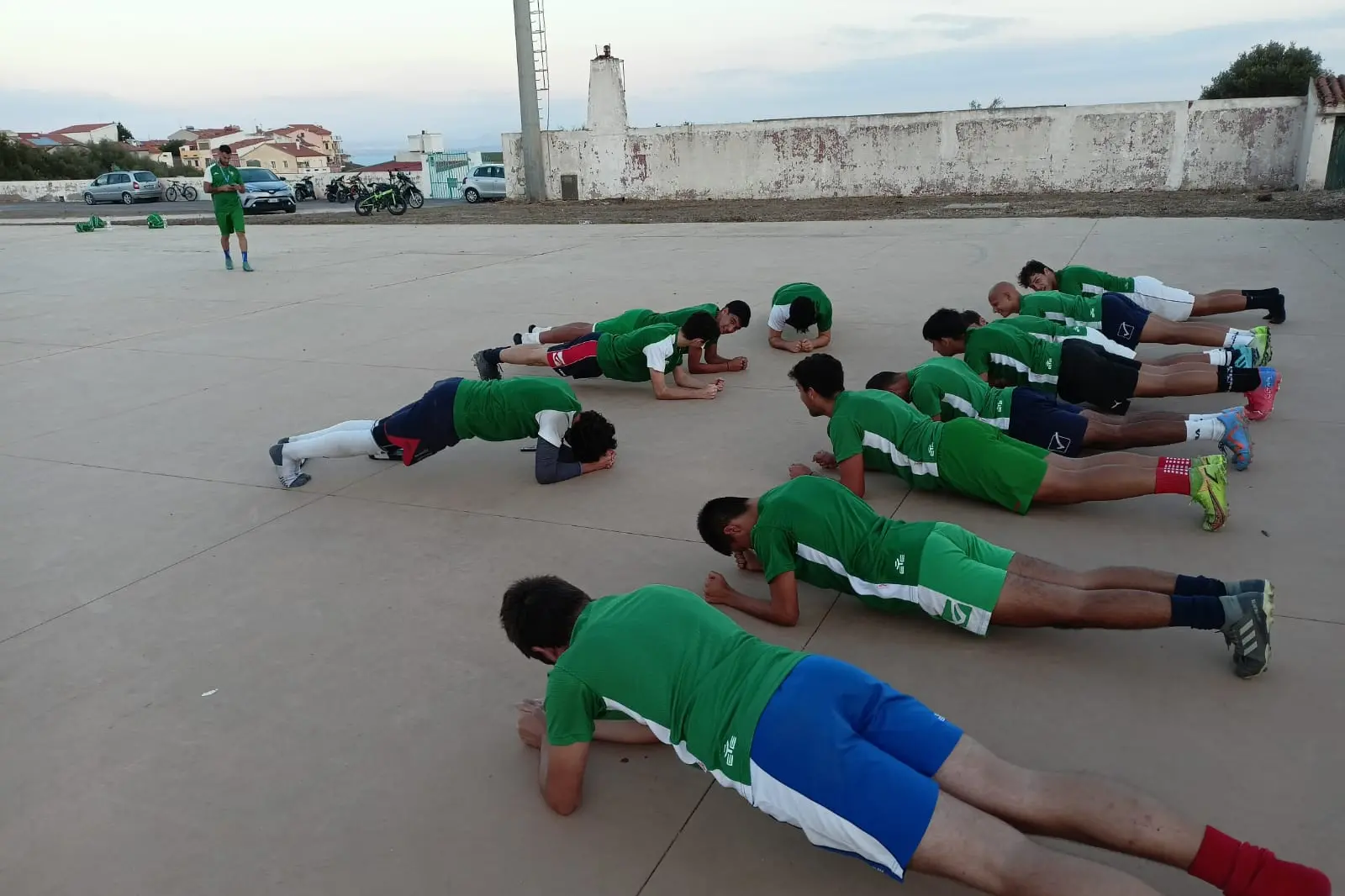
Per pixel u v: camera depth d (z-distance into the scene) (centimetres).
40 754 260
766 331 734
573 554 364
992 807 192
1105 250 1037
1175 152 2106
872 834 182
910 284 888
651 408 548
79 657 308
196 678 293
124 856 222
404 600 336
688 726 207
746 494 412
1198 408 499
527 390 422
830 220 1611
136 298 1011
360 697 280
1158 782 225
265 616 329
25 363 721
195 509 429
